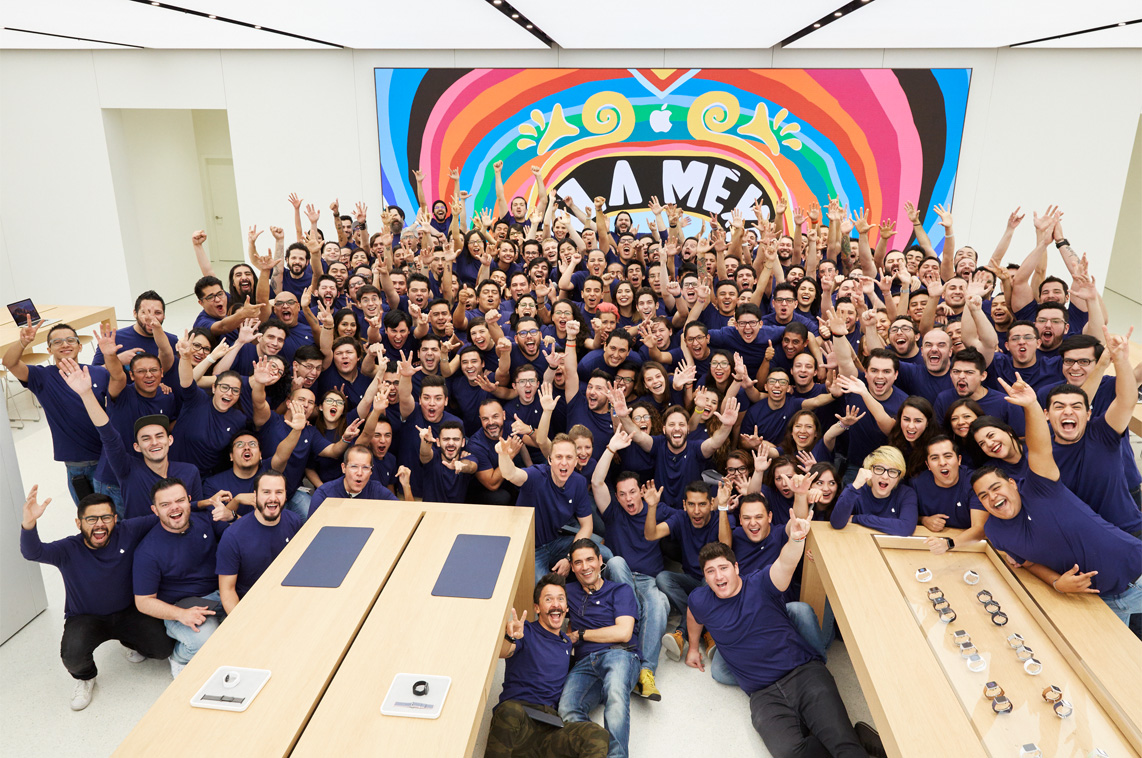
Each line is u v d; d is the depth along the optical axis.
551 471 4.10
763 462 4.00
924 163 9.02
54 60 9.49
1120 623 3.05
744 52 8.97
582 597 3.74
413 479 4.71
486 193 9.63
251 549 3.69
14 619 4.09
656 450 4.69
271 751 2.40
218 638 2.88
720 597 3.54
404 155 9.60
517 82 9.26
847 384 4.29
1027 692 2.76
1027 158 8.91
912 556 3.55
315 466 4.71
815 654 3.46
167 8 6.34
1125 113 8.62
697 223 9.51
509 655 3.37
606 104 9.24
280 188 9.86
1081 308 5.36
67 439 4.63
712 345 5.54
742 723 3.52
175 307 10.86
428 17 6.84
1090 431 3.53
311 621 2.99
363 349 5.27
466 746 2.44
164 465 4.05
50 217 9.95
